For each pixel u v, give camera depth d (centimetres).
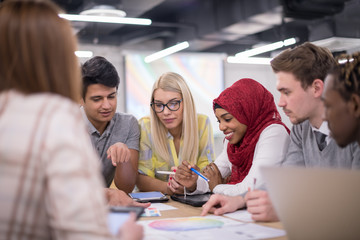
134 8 533
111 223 78
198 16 626
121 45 645
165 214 133
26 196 57
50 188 56
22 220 57
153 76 713
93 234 56
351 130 96
